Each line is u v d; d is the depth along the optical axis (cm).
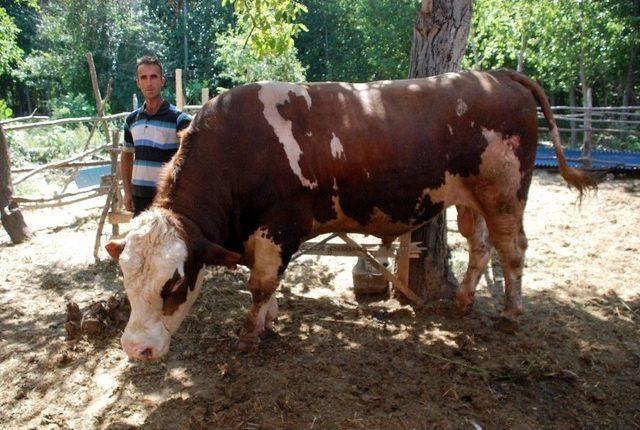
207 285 512
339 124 364
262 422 307
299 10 600
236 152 348
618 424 312
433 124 377
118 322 420
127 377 354
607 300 479
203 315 446
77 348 389
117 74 2459
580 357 383
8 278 531
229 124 350
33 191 873
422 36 462
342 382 347
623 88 2012
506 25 1535
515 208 405
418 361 377
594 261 576
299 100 364
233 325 429
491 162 388
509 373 362
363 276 493
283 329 425
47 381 349
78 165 751
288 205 359
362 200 379
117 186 579
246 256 380
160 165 405
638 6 1502
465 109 381
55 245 639
